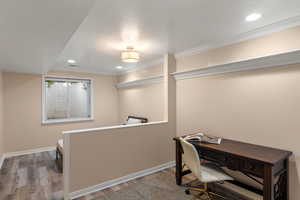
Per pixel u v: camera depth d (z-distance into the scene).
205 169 2.18
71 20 1.44
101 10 1.69
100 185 2.40
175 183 2.57
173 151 3.34
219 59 2.66
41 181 2.66
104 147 2.45
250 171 1.80
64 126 4.61
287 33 1.96
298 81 1.88
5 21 1.43
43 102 4.30
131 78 4.85
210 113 2.80
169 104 3.29
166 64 3.29
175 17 1.86
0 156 3.31
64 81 4.76
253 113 2.27
